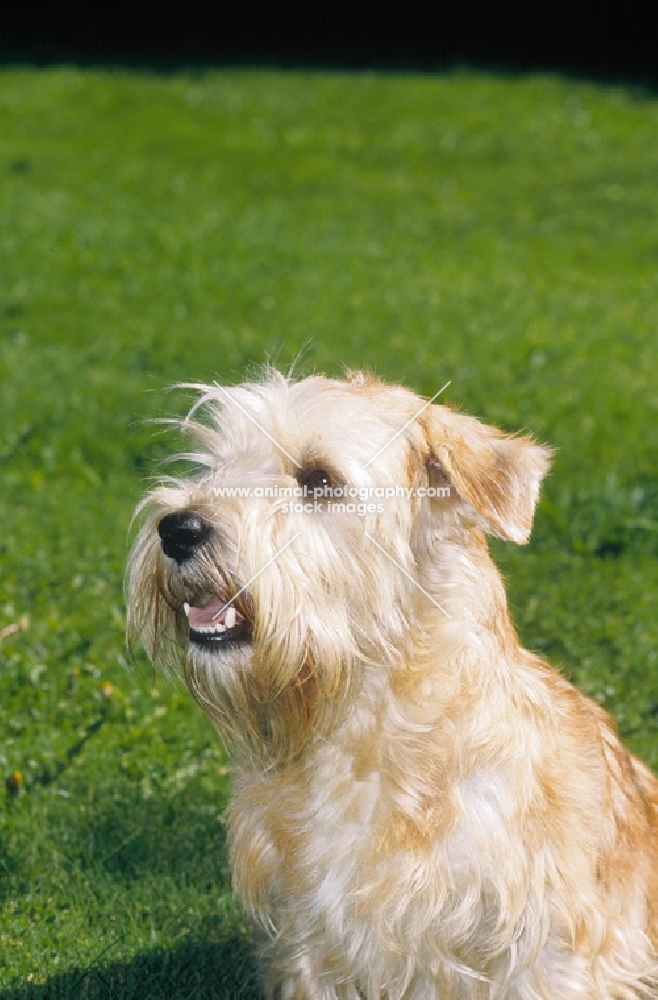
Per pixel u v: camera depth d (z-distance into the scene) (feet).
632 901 20.27
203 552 18.28
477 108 110.01
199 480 19.94
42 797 26.08
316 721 18.83
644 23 132.67
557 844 18.78
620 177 92.94
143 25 136.05
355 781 18.89
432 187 89.86
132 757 27.35
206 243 74.84
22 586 35.01
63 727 28.43
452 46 131.95
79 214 80.23
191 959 21.89
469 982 19.27
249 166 93.76
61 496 41.39
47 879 23.85
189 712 29.12
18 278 67.92
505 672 18.90
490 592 19.36
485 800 18.56
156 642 20.08
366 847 18.79
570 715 20.18
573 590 34.96
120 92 112.98
